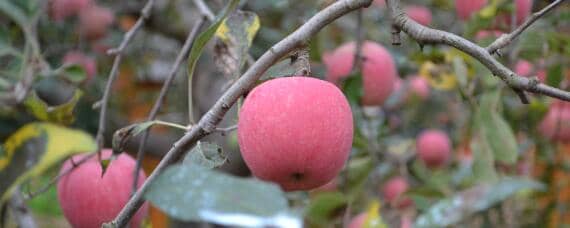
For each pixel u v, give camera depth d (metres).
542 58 1.27
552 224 1.55
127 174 0.99
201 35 0.91
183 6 1.74
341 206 1.23
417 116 1.67
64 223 1.79
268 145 0.79
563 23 1.37
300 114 0.79
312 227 1.25
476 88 1.33
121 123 1.67
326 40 1.51
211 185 0.63
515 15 1.18
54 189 1.21
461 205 1.17
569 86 1.38
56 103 1.57
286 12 1.65
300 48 0.83
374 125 1.50
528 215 1.53
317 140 0.79
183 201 0.63
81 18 1.59
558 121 1.45
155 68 1.89
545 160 1.53
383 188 1.48
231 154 1.54
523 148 1.51
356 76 1.22
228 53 0.99
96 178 0.98
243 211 0.61
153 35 1.80
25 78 1.28
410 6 1.65
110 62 1.71
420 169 1.55
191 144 0.82
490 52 0.81
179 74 1.78
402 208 1.36
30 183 1.14
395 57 1.57
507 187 1.17
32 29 1.33
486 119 1.25
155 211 1.50
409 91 1.60
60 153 0.96
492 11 1.17
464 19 1.29
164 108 1.82
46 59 1.57
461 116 1.61
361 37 1.21
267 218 0.61
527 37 1.22
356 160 1.40
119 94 1.79
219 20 0.91
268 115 0.80
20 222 1.21
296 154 0.79
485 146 1.25
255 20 1.00
